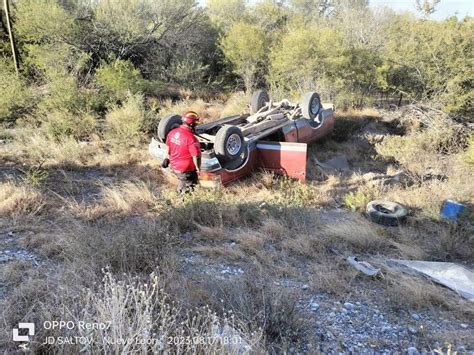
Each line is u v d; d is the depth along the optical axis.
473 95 10.44
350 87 12.65
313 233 5.52
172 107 12.25
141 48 14.92
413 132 10.48
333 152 9.60
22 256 4.52
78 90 11.50
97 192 6.92
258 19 18.94
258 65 14.98
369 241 5.30
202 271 4.43
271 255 4.88
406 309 3.94
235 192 7.13
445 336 3.53
